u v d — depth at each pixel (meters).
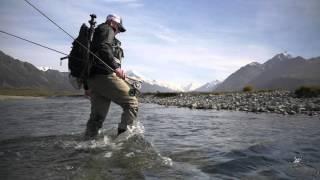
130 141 6.38
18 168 4.39
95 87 6.73
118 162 4.71
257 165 4.81
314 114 15.17
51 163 4.66
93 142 6.29
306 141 7.11
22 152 5.41
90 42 6.46
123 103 6.79
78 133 7.70
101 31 6.48
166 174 4.15
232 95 34.44
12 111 17.56
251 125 10.47
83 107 22.91
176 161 4.90
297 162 5.06
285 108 17.81
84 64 6.41
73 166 4.48
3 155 5.18
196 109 20.55
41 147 5.83
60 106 24.78
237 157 5.25
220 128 9.59
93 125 6.94
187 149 5.91
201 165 4.68
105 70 6.55
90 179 3.90
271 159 5.20
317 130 9.23
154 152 5.42
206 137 7.62
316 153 5.77
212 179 4.01
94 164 4.59
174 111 18.28
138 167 4.45
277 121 11.93
